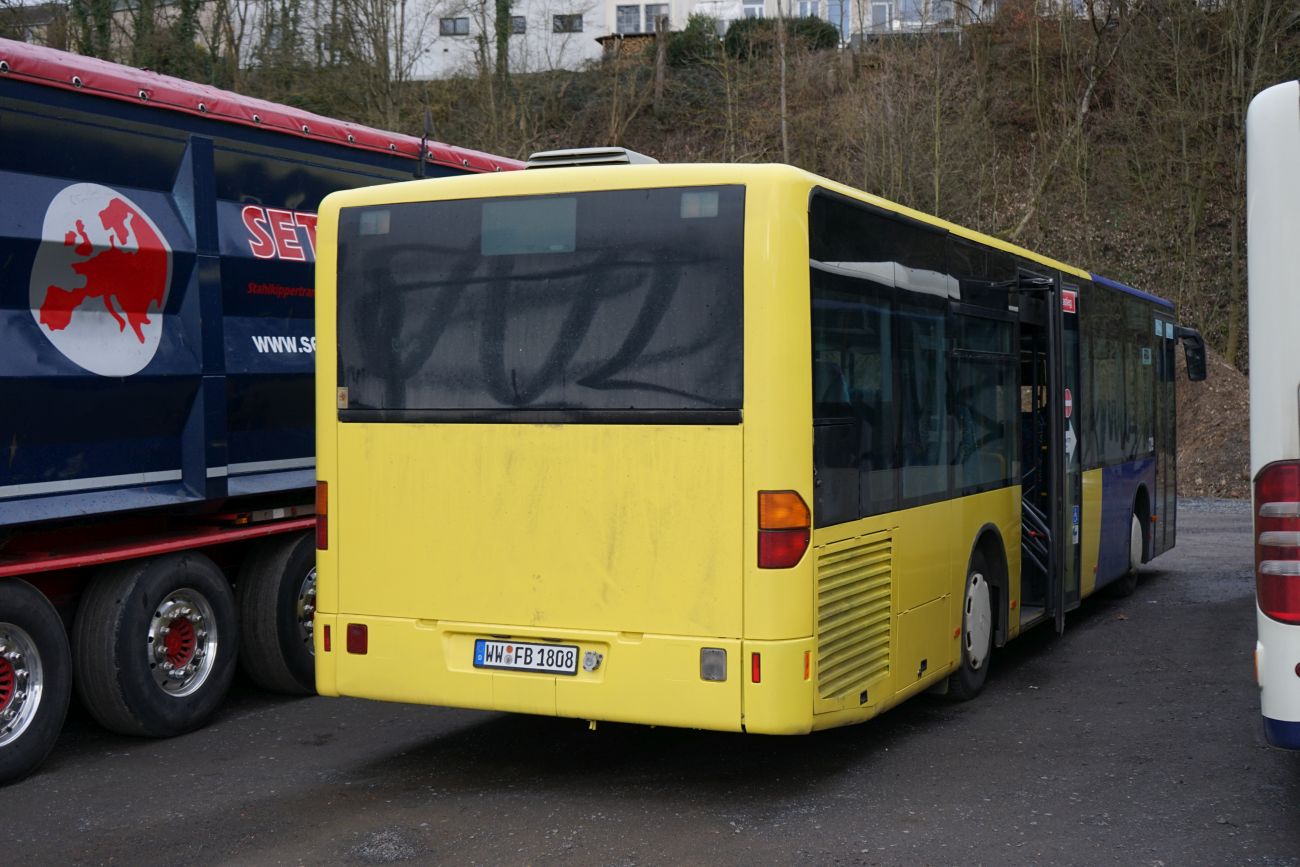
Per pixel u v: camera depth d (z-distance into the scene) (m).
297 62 27.66
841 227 5.93
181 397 7.16
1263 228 4.59
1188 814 5.59
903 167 31.11
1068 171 33.81
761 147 37.09
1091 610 11.48
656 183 5.68
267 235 7.86
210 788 6.16
